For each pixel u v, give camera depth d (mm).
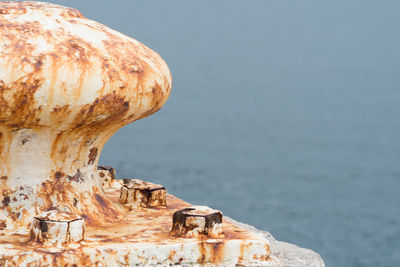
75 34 2135
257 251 2168
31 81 1968
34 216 2020
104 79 2078
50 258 1893
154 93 2281
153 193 2666
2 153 2172
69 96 2029
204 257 2102
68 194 2285
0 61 1946
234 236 2203
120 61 2156
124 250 1995
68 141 2238
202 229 2145
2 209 2184
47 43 2037
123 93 2143
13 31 2041
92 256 1949
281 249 2539
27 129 2129
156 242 2070
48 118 2080
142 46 2393
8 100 1975
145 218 2467
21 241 1996
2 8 2184
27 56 1975
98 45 2146
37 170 2227
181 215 2168
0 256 1865
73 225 1972
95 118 2156
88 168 2400
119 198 2742
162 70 2361
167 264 2055
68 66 2012
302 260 2377
